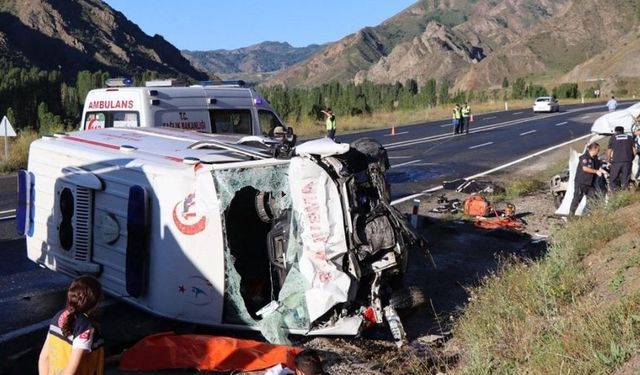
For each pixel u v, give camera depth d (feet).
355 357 22.72
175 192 23.49
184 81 45.50
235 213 26.53
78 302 14.29
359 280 23.15
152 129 31.78
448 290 30.73
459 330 24.20
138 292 24.20
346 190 23.04
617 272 24.18
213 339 22.13
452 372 20.01
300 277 23.15
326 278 22.77
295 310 23.06
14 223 43.19
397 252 23.52
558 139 101.35
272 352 21.83
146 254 24.11
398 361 22.39
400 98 255.50
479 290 26.94
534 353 19.33
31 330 24.82
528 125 133.28
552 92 321.93
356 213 23.09
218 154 25.39
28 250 30.09
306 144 23.54
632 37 607.78
